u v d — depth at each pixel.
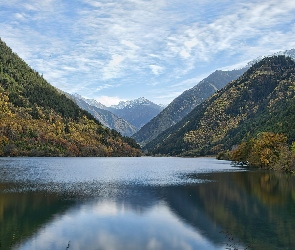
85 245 32.69
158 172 130.00
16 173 112.75
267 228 38.66
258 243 33.25
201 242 33.59
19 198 58.09
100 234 36.25
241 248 31.83
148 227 39.16
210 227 39.12
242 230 37.91
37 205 51.72
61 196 61.00
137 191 69.06
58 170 131.50
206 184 82.94
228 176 108.12
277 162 134.88
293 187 75.75
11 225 39.50
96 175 111.62
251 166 167.75
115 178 100.62
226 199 58.50
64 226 39.38
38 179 93.56
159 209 49.28
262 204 53.28
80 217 43.91
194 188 74.38
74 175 109.56
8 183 81.88
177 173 124.00
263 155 145.25
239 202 55.38
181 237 35.22
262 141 153.25
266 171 132.50
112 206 51.44
